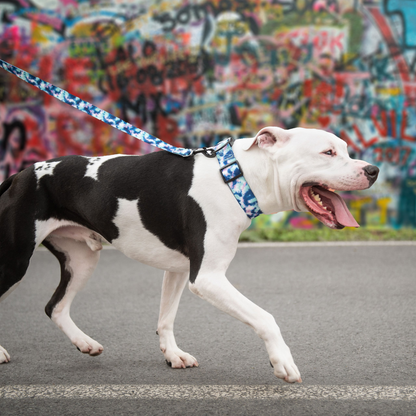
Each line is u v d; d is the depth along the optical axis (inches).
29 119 314.3
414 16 310.5
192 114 316.2
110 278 210.2
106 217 114.5
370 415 94.8
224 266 106.8
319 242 282.0
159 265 116.1
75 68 316.2
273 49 313.0
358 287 192.5
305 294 183.6
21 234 116.4
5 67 119.0
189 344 136.6
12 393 106.3
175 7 312.7
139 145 316.5
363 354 127.6
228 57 313.7
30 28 315.3
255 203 109.2
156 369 120.1
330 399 101.9
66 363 124.3
